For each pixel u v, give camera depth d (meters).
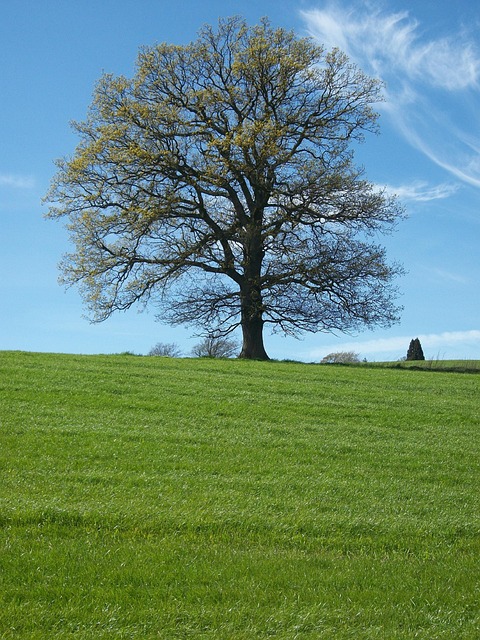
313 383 24.94
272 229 38.06
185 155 38.53
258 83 37.78
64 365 24.66
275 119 37.88
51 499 10.95
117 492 11.71
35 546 9.09
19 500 10.70
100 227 38.28
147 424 16.83
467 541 10.66
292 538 10.25
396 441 17.16
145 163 36.88
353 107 38.81
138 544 9.48
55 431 15.42
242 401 20.23
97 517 10.22
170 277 39.12
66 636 6.91
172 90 38.66
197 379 23.69
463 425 19.84
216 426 17.22
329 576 8.70
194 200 38.94
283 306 38.59
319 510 11.55
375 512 11.66
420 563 9.55
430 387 26.31
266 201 38.91
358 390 24.11
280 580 8.42
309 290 38.16
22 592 7.69
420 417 20.30
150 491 11.90
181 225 38.84
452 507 12.34
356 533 10.66
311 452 15.47
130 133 37.53
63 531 9.77
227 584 8.20
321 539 10.30
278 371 27.88
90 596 7.71
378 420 19.48
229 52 38.38
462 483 14.13
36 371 22.41
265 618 7.48
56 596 7.69
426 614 7.84
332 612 7.71
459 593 8.41
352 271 37.38
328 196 38.12
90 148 36.97
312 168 37.84
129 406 18.50
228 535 10.16
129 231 38.25
